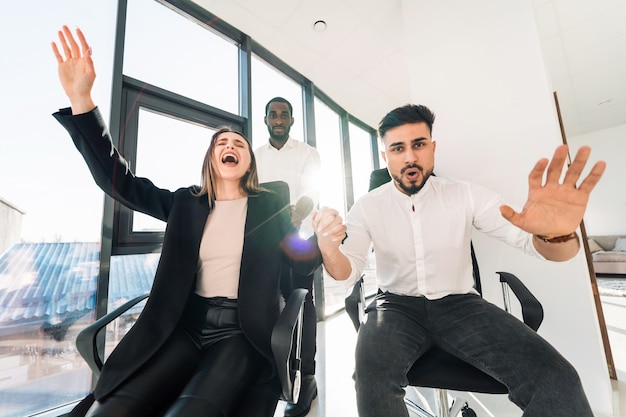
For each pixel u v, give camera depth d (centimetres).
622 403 123
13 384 116
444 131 169
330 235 77
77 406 64
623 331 206
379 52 260
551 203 61
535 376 63
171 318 75
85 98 84
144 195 95
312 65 278
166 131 177
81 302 133
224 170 97
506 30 155
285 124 193
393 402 65
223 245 89
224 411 58
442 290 95
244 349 73
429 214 102
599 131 497
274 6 208
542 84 141
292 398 67
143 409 60
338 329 253
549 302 133
